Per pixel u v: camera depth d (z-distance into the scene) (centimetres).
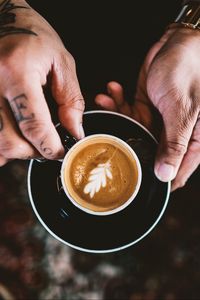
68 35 47
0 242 57
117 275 57
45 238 58
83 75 51
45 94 37
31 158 33
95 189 35
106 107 44
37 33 33
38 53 32
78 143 35
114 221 36
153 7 45
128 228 36
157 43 41
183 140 33
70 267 57
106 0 45
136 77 51
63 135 35
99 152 36
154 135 41
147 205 36
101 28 47
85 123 38
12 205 59
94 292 56
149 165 37
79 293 56
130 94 52
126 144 36
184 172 39
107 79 51
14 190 59
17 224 58
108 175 36
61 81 34
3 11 35
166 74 36
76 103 35
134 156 36
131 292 56
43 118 30
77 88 35
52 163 37
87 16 46
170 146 34
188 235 57
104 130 38
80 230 36
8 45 32
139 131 38
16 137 31
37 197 36
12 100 30
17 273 56
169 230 58
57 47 34
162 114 36
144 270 57
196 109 34
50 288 56
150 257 57
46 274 56
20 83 30
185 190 58
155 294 56
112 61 49
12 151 31
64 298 56
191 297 55
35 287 56
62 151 31
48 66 33
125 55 49
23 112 30
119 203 35
